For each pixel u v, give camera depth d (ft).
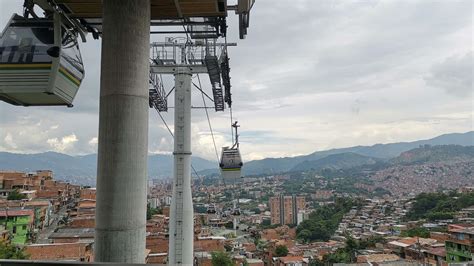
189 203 52.90
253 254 195.83
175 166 53.47
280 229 313.94
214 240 151.74
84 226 126.62
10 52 18.17
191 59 52.21
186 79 53.21
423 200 314.55
